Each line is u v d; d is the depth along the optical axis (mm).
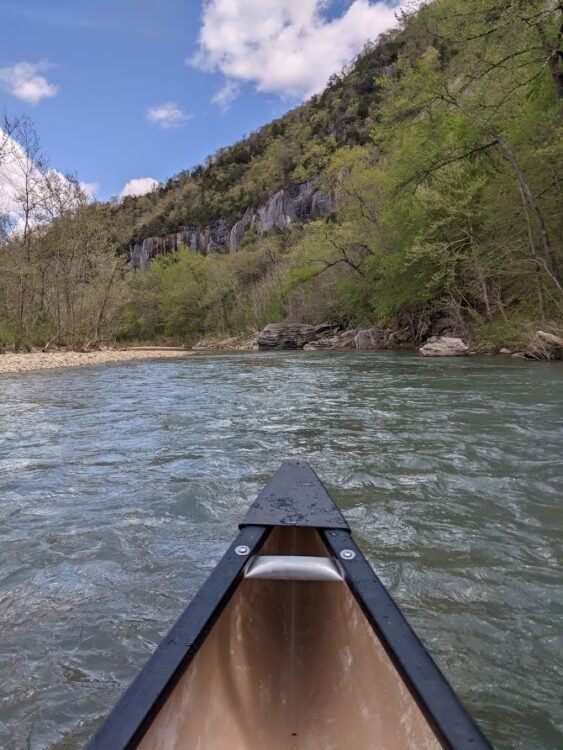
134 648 1977
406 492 3605
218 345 44812
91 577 2535
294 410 6961
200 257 60469
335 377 11250
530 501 3406
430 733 831
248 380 11469
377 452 4625
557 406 6633
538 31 13039
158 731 856
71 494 3758
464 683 1752
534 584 2383
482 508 3301
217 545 2875
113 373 14883
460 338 18391
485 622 2092
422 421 5930
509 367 11664
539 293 15031
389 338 24891
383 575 2475
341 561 1413
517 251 16016
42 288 27375
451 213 17969
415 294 21703
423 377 10461
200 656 1062
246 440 5266
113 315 35562
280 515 1740
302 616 1418
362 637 1188
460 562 2602
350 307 29016
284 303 40344
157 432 5832
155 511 3387
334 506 1841
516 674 1797
